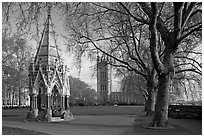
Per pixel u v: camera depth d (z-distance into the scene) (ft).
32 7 58.29
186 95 117.19
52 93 100.73
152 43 62.54
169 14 92.27
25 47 163.94
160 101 64.23
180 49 105.29
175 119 97.19
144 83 150.51
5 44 142.20
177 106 114.11
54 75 96.17
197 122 82.64
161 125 63.52
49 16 95.96
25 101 264.31
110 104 398.21
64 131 58.49
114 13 87.51
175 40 63.05
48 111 92.94
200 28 63.00
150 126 64.85
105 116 124.36
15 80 167.94
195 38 95.45
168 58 64.69
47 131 57.21
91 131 59.41
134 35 100.68
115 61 108.58
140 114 139.23
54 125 74.90
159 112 64.03
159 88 64.64
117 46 104.58
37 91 95.04
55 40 98.99
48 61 95.55
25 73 173.47
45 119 91.25
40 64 95.30
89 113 155.84
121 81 170.40
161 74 63.62
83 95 389.19
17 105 261.03
